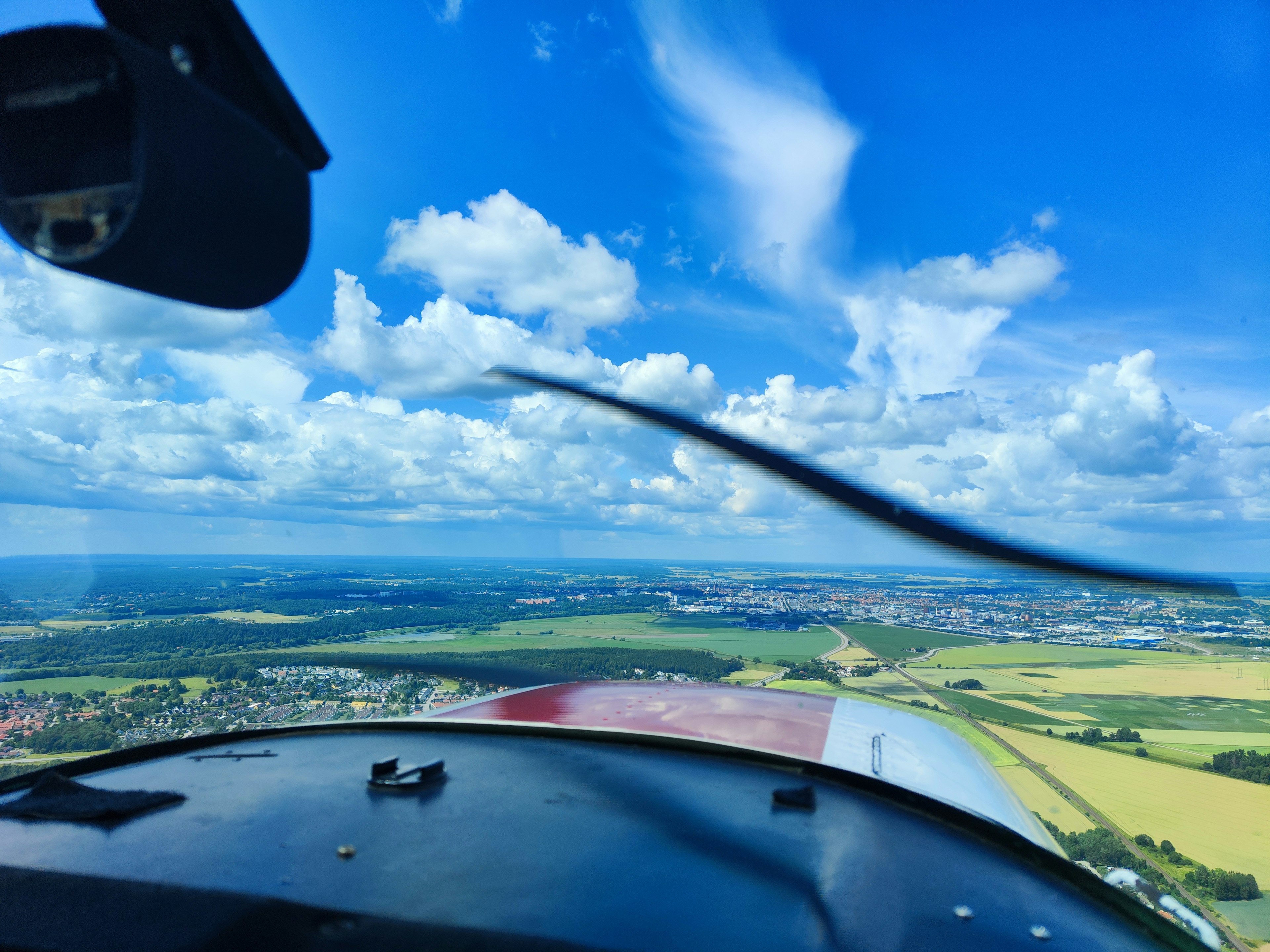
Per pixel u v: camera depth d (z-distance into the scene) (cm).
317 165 111
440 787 250
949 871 198
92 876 179
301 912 163
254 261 100
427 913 162
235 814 223
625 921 161
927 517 190
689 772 271
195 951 150
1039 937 168
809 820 228
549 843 203
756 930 160
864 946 156
